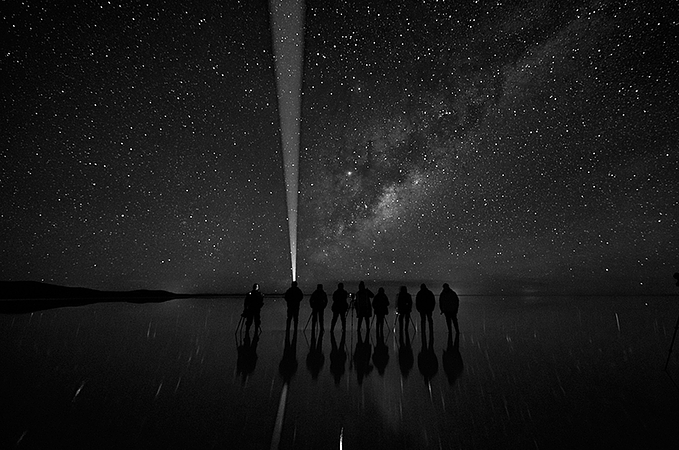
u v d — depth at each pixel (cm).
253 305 742
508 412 309
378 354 574
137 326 890
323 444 247
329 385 393
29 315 1086
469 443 248
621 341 678
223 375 433
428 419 294
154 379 411
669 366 474
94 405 319
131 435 257
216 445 244
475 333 809
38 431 262
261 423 284
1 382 386
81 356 528
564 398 345
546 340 701
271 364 496
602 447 240
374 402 337
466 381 410
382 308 733
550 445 244
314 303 739
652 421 284
